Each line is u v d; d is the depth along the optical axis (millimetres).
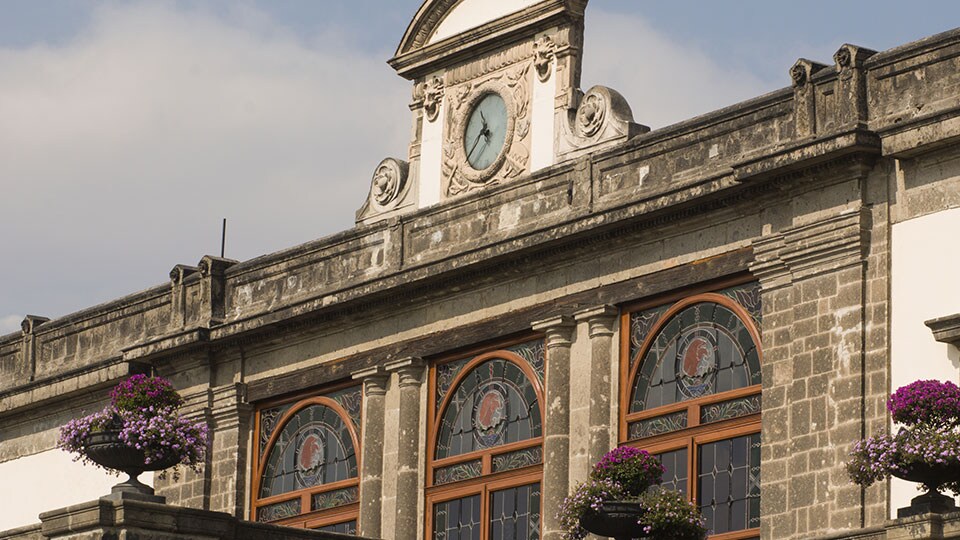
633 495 30078
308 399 39781
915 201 30781
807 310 31703
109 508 29688
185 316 42219
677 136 34062
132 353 42594
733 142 33281
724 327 33188
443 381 37469
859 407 30688
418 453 37406
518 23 37125
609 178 35031
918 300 30438
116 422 30609
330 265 39750
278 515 39812
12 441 46562
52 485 45188
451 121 38406
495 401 36500
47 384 45188
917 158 30828
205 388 41406
